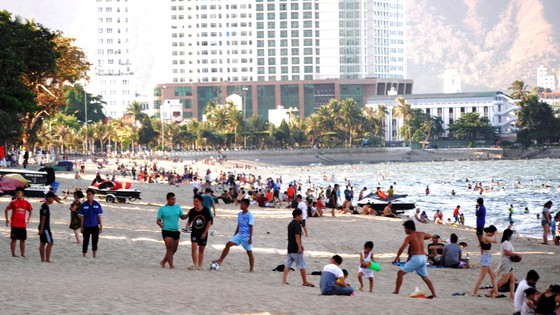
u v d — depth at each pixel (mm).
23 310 36469
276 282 54750
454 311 44406
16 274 50531
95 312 36938
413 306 45062
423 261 50344
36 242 66938
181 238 76188
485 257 54188
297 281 56531
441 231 100250
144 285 47406
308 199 122812
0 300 38906
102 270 55531
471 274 64562
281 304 42750
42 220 57656
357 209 132625
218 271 57969
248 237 58250
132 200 122875
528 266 71062
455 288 58250
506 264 53750
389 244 84375
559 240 91812
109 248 67375
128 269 56906
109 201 116812
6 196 107125
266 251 73562
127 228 83500
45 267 55312
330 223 105438
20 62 156375
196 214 57875
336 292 48188
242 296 44750
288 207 132750
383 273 64188
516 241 94312
